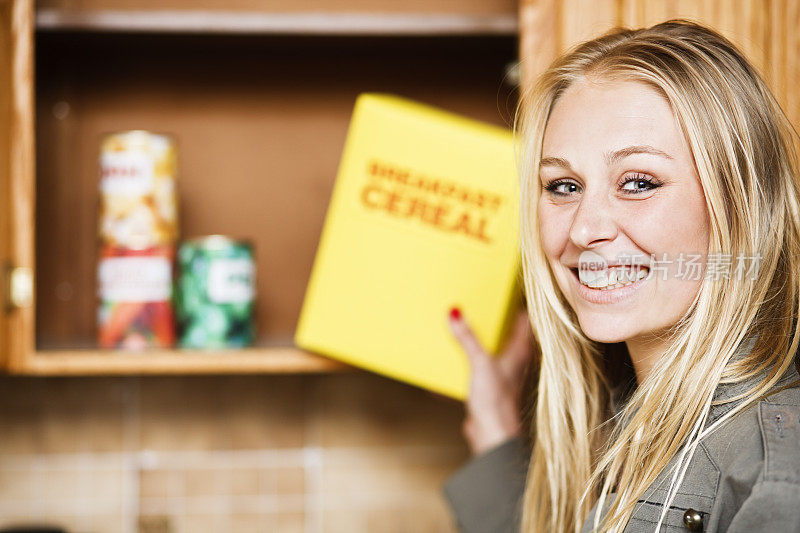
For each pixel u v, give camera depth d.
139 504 1.41
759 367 0.69
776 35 1.02
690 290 0.70
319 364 1.11
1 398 1.40
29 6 1.09
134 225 1.14
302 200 1.40
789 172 0.73
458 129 1.06
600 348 0.87
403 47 1.32
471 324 1.06
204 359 1.11
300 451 1.43
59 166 1.37
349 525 1.44
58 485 1.40
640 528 0.71
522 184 0.84
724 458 0.65
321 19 1.17
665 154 0.69
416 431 1.44
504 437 1.07
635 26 1.03
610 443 0.81
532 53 1.06
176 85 1.39
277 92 1.40
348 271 1.07
